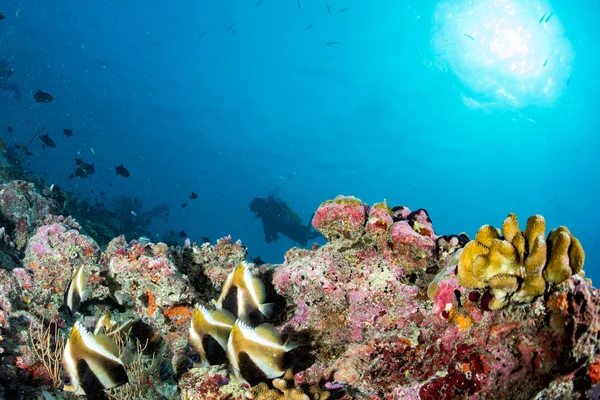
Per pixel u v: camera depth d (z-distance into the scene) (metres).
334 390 2.73
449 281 2.70
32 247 4.83
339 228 3.78
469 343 2.40
